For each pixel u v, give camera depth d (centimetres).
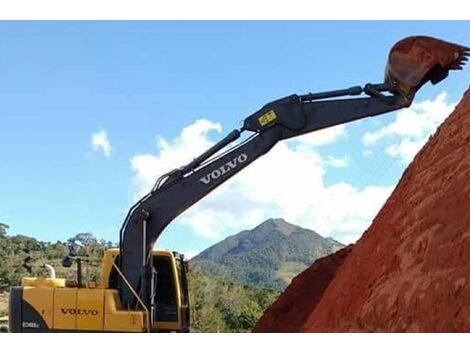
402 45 1341
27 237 4488
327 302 1301
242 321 4484
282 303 1738
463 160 1069
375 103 1360
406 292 938
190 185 1387
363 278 1162
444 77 1333
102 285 1362
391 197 1395
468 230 894
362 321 1020
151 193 1387
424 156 1302
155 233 1372
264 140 1395
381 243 1192
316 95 1393
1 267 4081
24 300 1290
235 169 1391
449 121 1280
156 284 1399
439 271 898
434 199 1066
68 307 1280
